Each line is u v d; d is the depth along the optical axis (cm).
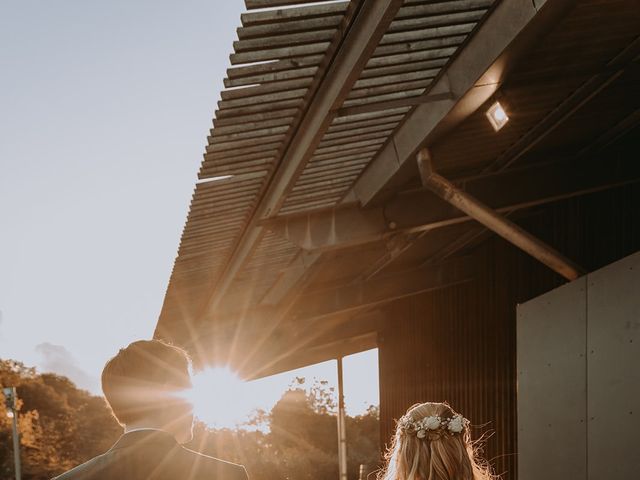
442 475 242
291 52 393
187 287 931
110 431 5934
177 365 181
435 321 1183
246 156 517
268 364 1416
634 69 490
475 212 567
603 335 497
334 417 4775
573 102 526
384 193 649
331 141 529
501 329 961
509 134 586
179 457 171
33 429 4631
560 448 551
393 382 1392
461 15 396
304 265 887
